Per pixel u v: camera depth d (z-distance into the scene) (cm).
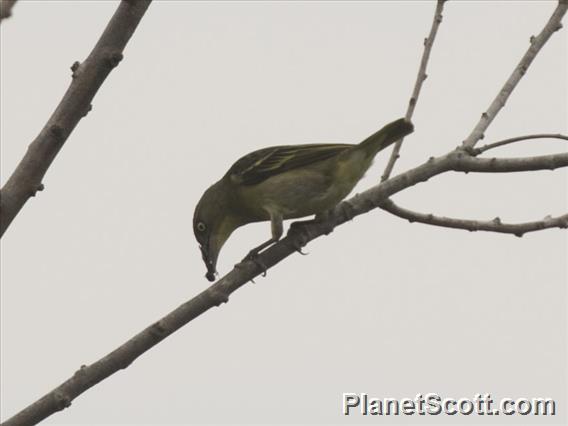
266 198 1255
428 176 987
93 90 643
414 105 1117
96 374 790
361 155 1189
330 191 1229
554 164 936
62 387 776
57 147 647
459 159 975
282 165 1245
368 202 1040
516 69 1027
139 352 805
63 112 642
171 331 829
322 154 1220
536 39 1041
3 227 638
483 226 1051
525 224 1034
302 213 1255
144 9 639
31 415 771
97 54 639
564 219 1023
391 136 1142
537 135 967
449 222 1064
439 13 1109
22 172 643
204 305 848
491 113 1004
